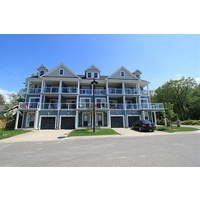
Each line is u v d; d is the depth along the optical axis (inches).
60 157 210.5
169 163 175.5
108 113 780.0
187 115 1469.0
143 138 406.3
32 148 283.0
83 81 874.8
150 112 872.3
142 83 948.0
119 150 251.1
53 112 757.3
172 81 1637.6
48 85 893.2
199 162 178.1
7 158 208.1
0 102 1708.9
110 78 884.6
